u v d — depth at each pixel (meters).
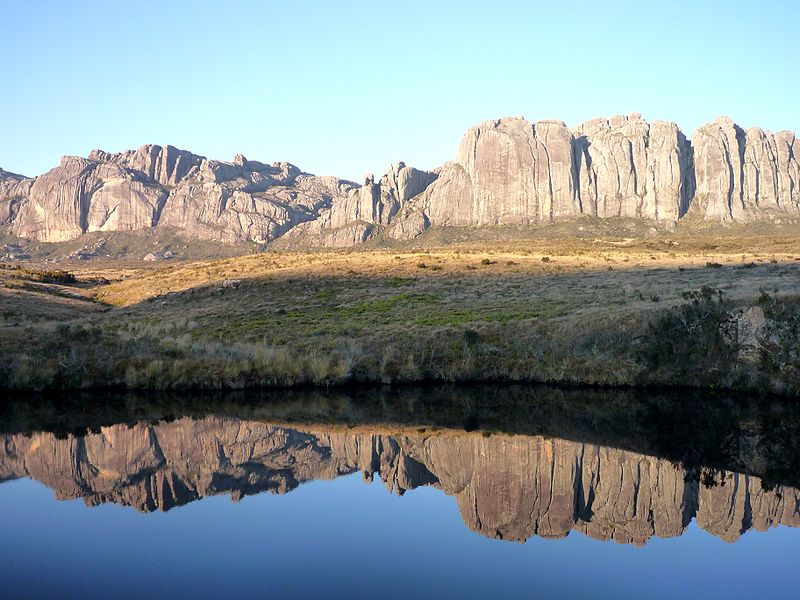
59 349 43.06
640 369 42.66
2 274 104.19
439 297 70.31
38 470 24.38
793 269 66.50
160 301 81.62
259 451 27.52
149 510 20.09
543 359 45.66
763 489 22.67
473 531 18.50
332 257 113.38
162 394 40.09
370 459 26.38
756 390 39.78
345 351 47.75
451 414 35.31
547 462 25.92
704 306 45.28
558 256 103.81
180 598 14.06
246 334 56.50
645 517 19.88
